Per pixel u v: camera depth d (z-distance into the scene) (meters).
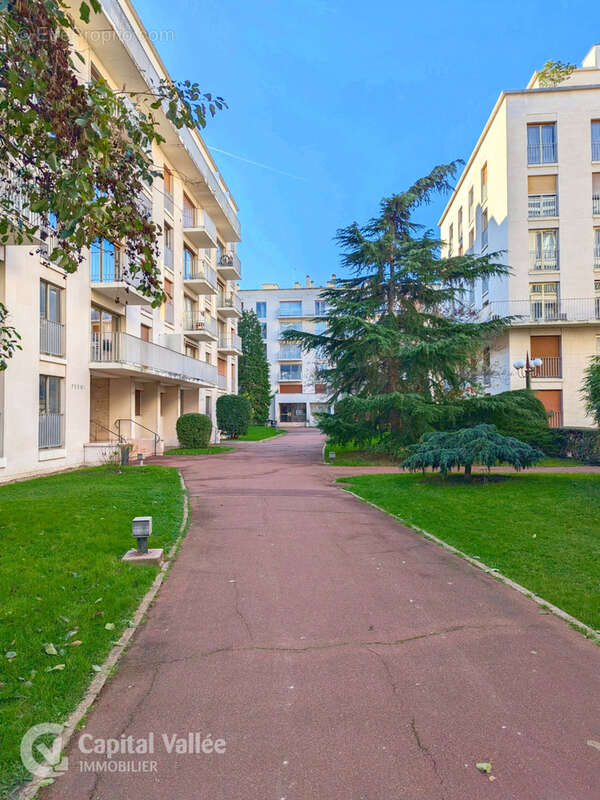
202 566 6.23
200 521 8.79
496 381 28.75
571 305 27.66
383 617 4.67
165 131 22.34
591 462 18.41
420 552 6.87
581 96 28.25
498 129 29.61
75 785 2.57
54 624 4.32
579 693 3.38
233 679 3.57
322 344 21.88
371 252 20.34
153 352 20.44
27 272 13.78
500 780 2.57
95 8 4.61
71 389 16.39
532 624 4.51
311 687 3.46
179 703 3.28
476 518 8.79
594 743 2.86
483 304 31.31
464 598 5.15
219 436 34.81
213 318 32.97
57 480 13.21
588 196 27.98
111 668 3.70
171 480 13.32
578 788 2.51
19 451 13.46
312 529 8.21
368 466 18.27
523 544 7.09
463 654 3.94
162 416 26.94
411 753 2.78
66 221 5.29
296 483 13.73
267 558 6.57
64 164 5.28
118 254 18.08
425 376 20.12
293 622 4.56
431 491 11.55
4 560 5.98
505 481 12.82
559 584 5.45
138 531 6.29
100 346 18.89
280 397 66.31
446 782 2.56
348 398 18.33
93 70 17.17
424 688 3.45
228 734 2.96
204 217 28.56
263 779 2.59
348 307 20.23
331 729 3.00
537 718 3.10
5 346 8.48
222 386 36.91
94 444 17.14
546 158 28.66
